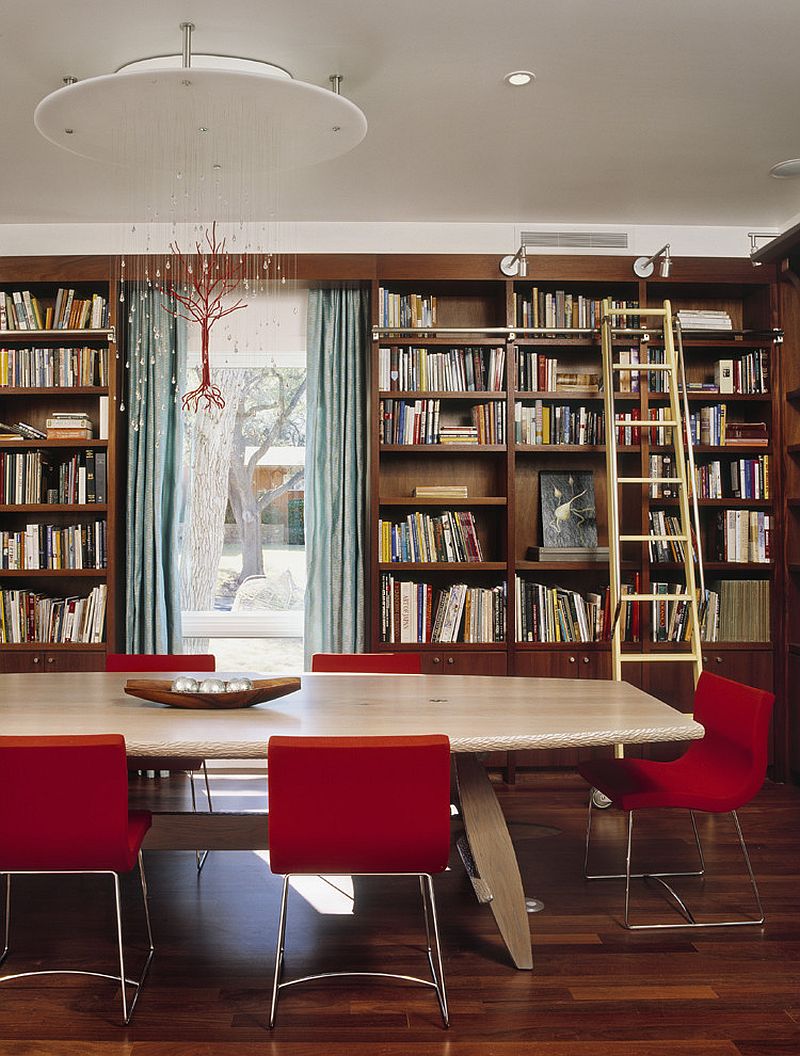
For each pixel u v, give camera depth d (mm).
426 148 4227
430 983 2615
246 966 2857
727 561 5148
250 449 5562
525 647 5070
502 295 5238
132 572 5215
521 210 5078
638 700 3199
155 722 2822
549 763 5121
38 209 4996
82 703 3137
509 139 4141
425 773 2396
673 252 5352
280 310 5473
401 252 5277
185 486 5527
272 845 2406
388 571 5375
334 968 2842
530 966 2832
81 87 2961
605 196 4863
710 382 5441
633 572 5293
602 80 3598
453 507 5445
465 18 3158
